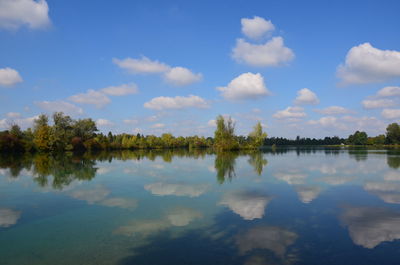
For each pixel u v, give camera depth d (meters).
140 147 127.75
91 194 19.00
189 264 8.09
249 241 9.83
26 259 8.74
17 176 28.58
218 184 22.55
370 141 169.12
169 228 11.42
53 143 79.00
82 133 104.25
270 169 33.41
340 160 46.62
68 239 10.39
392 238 10.01
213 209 14.45
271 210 14.12
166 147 146.38
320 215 13.12
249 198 17.08
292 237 10.16
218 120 92.12
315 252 8.83
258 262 8.14
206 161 47.31
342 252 8.81
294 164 39.88
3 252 9.31
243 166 37.59
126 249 9.32
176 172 31.20
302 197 17.23
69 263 8.40
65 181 24.94
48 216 13.70
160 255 8.77
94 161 48.66
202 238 10.19
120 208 15.01
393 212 13.61
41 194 19.20
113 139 135.88
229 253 8.81
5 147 70.38
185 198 17.31
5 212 14.54
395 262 8.11
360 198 16.84
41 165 40.75
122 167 37.41
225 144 92.81
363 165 37.25
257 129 100.94
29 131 90.69
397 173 28.66
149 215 13.48
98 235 10.77
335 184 22.12
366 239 9.92
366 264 8.00
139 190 20.25
